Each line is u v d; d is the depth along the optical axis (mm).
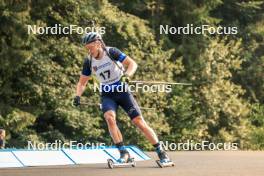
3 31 42688
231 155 24969
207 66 52219
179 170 18141
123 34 47938
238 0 60406
